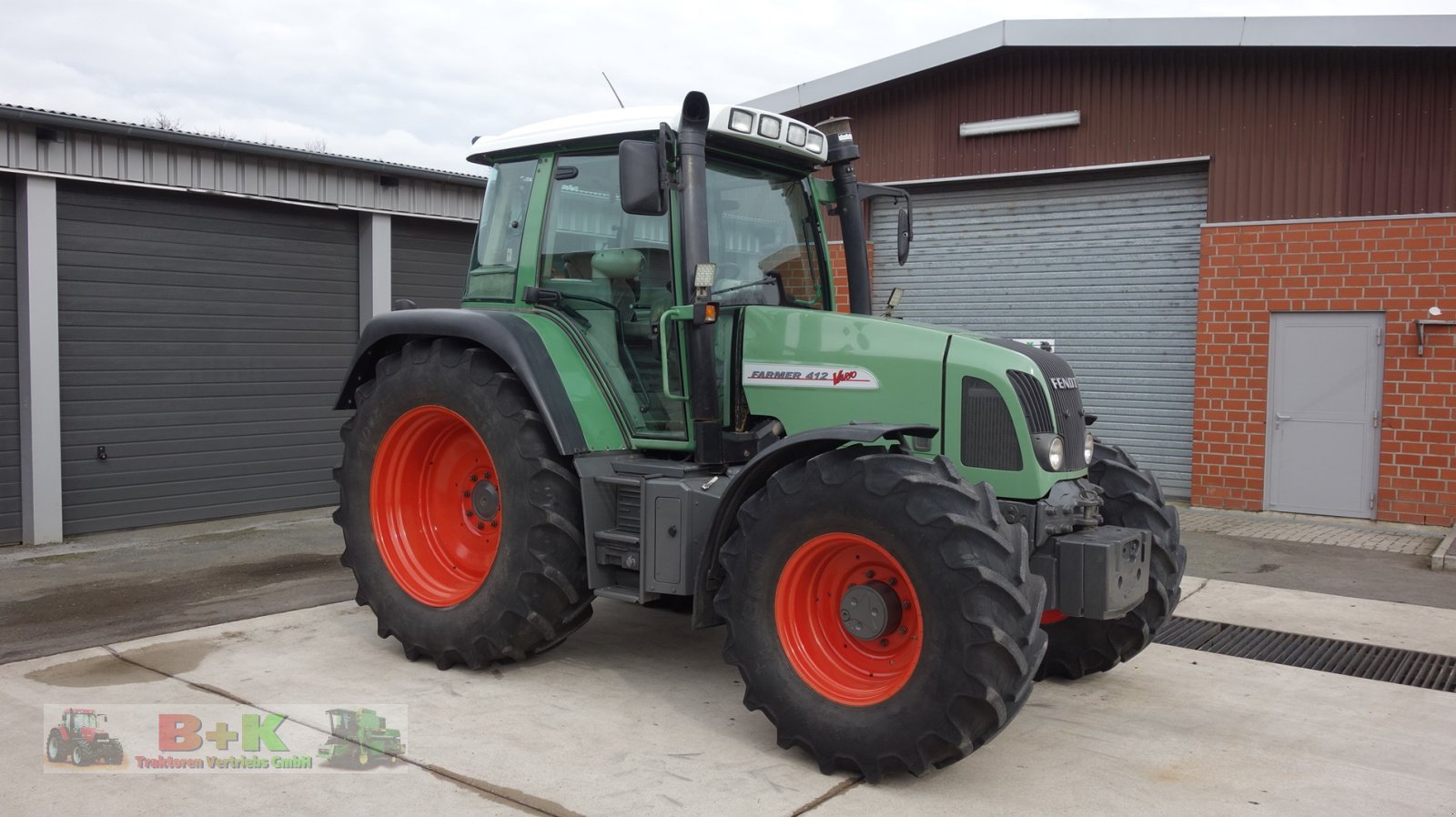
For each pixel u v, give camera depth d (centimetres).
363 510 453
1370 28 778
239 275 803
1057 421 359
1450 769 338
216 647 449
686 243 371
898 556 305
